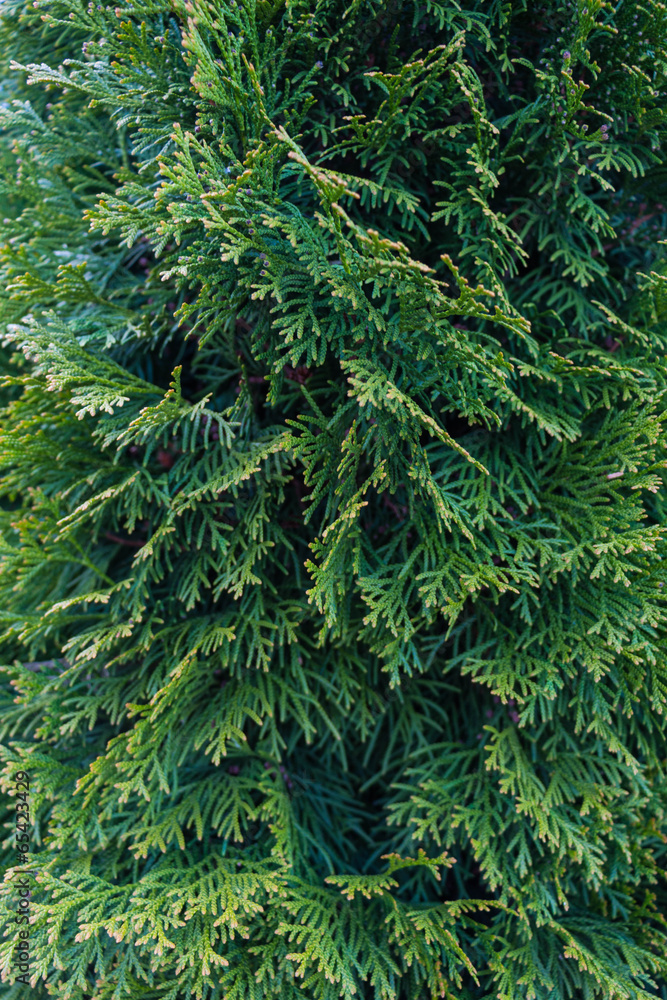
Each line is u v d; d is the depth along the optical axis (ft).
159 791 4.95
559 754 5.30
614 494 4.89
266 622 5.08
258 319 4.75
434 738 5.94
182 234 4.64
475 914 5.49
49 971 4.97
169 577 5.69
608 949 4.93
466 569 4.85
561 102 4.62
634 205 5.67
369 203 4.99
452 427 5.71
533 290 5.62
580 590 5.08
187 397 5.87
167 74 4.70
